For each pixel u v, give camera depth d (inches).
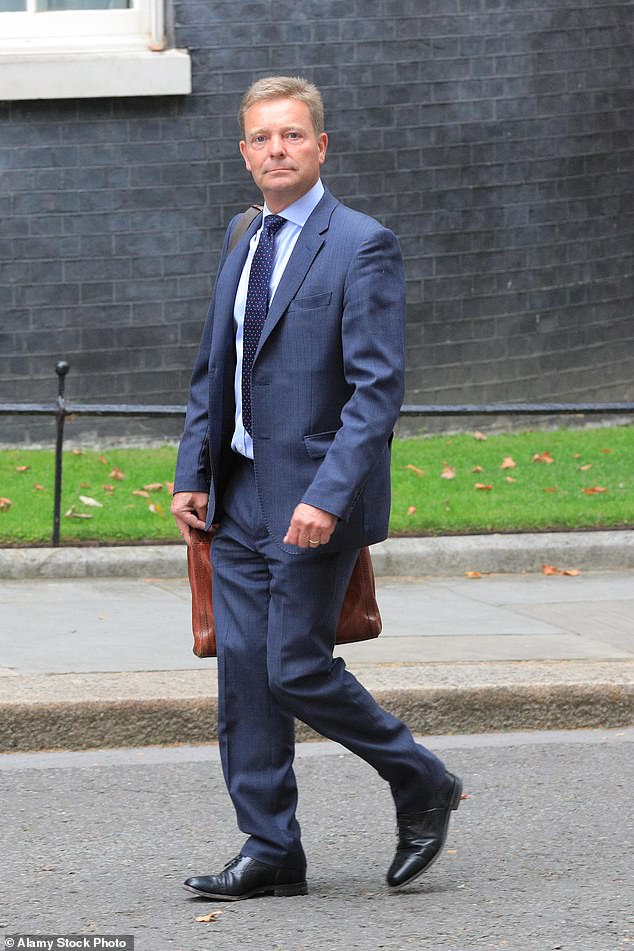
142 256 667.4
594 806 300.5
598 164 714.2
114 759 332.2
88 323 666.2
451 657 384.8
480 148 690.8
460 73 684.7
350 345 230.2
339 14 669.3
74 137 656.4
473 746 343.9
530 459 643.5
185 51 659.4
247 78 666.8
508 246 700.0
